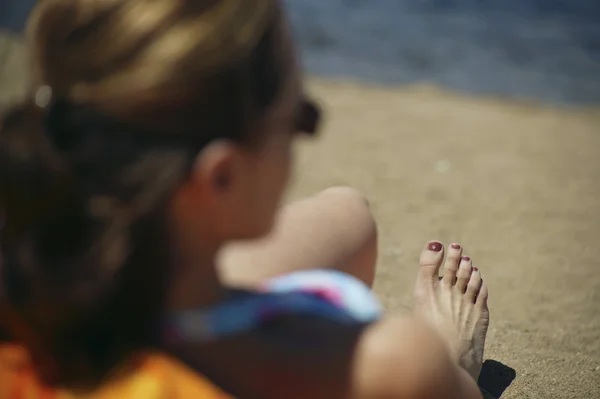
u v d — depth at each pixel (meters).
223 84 0.81
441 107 5.23
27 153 0.81
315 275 1.02
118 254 0.79
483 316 1.74
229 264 1.44
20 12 7.54
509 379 1.93
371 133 4.37
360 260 1.52
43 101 0.85
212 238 0.88
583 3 10.02
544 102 6.23
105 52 0.81
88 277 0.79
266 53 0.85
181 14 0.81
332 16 8.84
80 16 0.83
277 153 0.89
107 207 0.80
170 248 0.84
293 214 1.49
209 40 0.80
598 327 2.21
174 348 0.91
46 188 0.80
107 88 0.81
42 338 0.85
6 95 4.28
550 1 10.09
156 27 0.81
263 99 0.85
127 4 0.82
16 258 0.82
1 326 0.93
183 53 0.80
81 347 0.85
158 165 0.80
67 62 0.83
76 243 0.80
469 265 1.83
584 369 1.99
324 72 6.77
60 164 0.80
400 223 3.01
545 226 3.04
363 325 0.91
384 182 3.51
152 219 0.81
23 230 0.82
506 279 2.53
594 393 1.88
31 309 0.83
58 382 0.85
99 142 0.81
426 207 3.21
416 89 6.05
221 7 0.82
